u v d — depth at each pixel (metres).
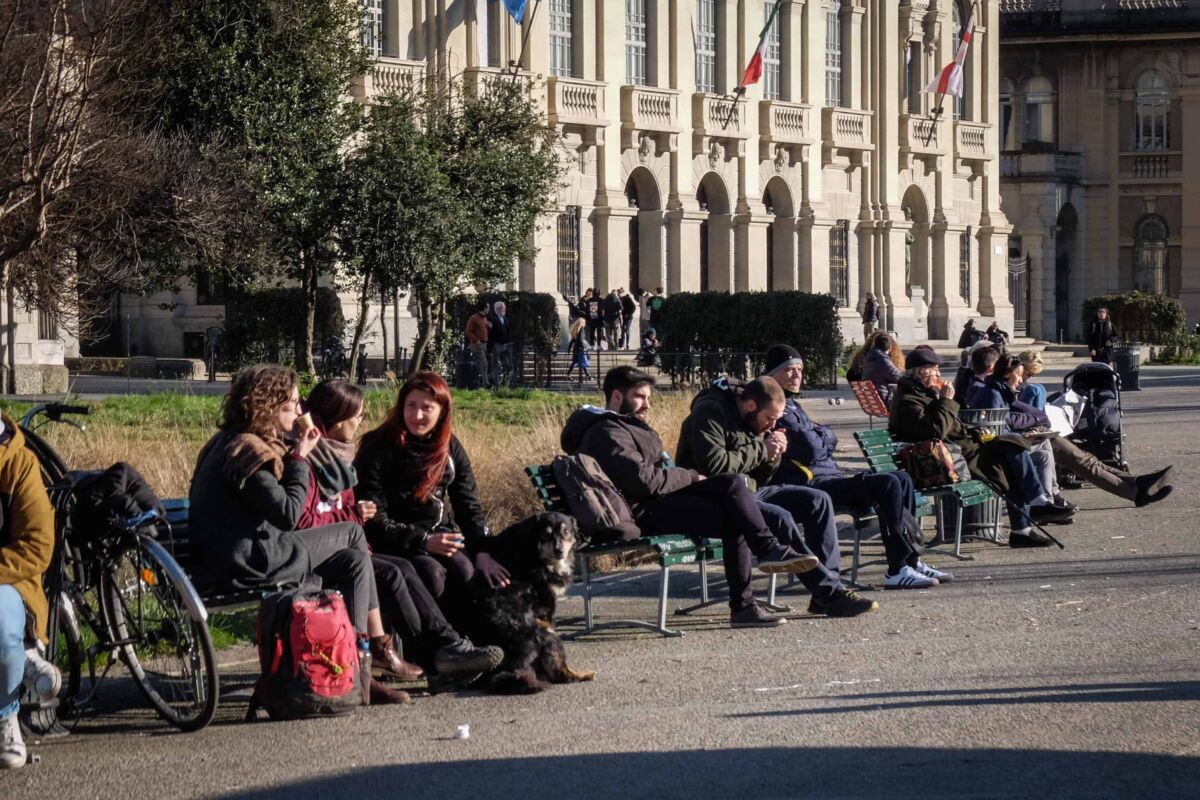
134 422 20.03
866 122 54.81
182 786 7.37
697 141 48.94
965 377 16.92
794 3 52.25
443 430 9.85
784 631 10.88
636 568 13.39
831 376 39.44
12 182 24.41
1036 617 11.21
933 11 58.47
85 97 24.03
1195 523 15.95
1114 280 73.50
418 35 40.34
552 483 11.13
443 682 9.16
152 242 28.86
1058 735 8.01
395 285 32.47
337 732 8.34
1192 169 71.94
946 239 59.91
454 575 9.36
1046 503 15.74
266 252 31.22
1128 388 38.62
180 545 9.02
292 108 31.44
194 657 8.38
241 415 8.86
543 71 43.81
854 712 8.55
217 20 30.94
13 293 29.64
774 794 7.09
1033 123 73.69
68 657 8.91
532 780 7.36
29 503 7.79
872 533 15.58
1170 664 9.60
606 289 45.84
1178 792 7.04
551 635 9.40
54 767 7.72
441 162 33.47
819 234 53.28
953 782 7.23
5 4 24.66
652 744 7.95
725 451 11.52
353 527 9.24
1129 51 72.69
